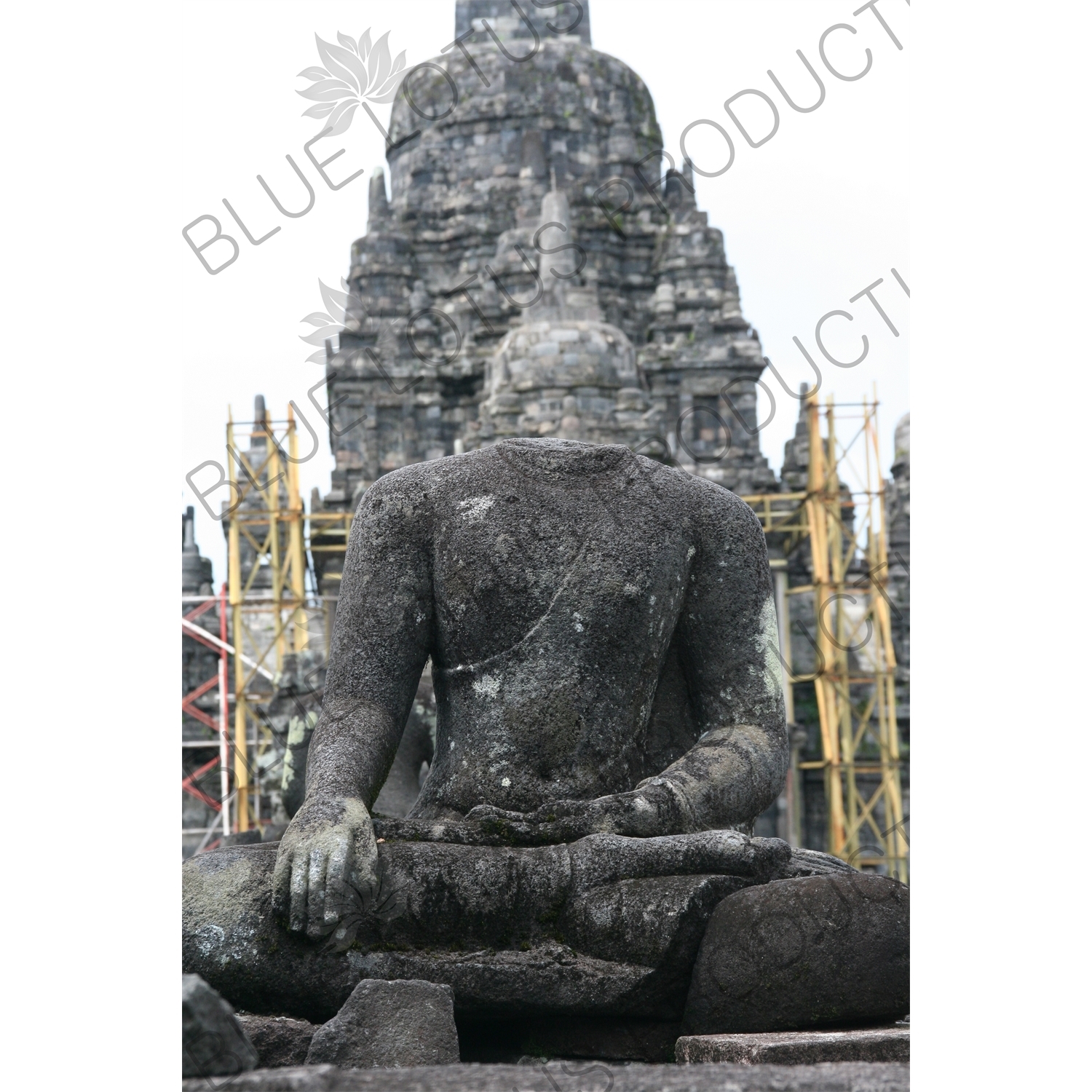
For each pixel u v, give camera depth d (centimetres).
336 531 2552
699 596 492
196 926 409
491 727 464
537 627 468
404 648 476
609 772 465
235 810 2144
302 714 823
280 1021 395
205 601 2281
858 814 2539
